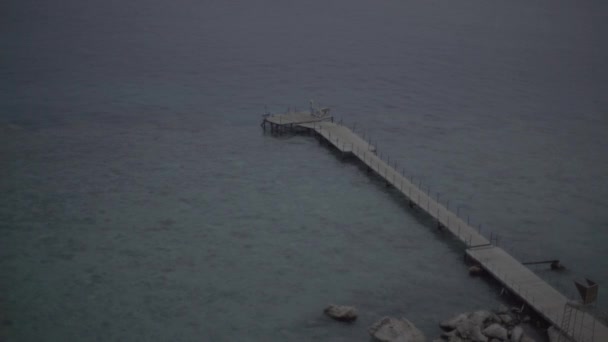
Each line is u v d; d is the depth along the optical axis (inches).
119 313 3747.5
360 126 7140.8
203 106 7736.2
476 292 4030.5
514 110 7839.6
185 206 5118.1
